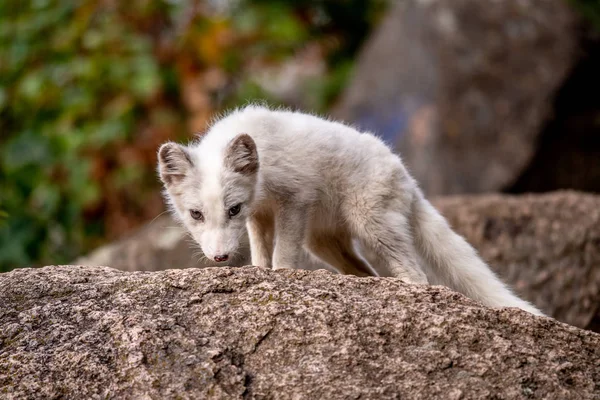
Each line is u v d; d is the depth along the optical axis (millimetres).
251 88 18531
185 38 17422
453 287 8398
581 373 5746
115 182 16188
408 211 8133
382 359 5684
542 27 18391
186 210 7738
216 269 6395
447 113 18375
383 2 23219
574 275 12102
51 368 5668
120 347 5730
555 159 18234
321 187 8047
